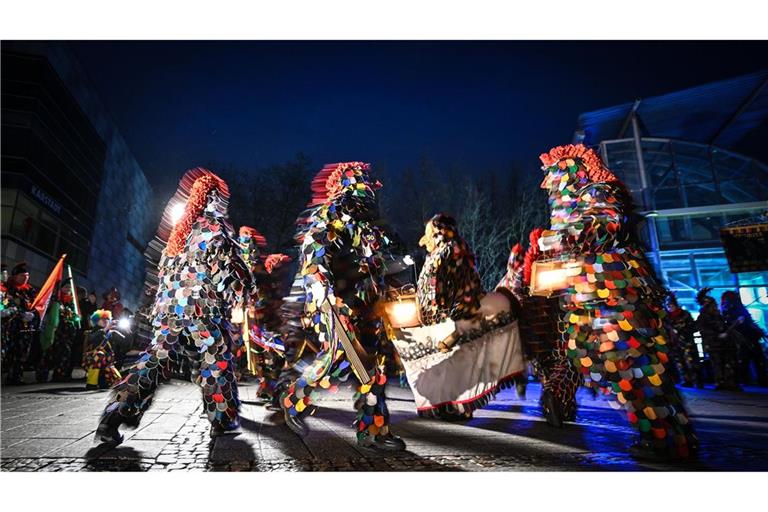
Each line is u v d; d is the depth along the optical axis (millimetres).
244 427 3516
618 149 14594
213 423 3115
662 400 2482
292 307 3117
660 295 2721
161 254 3324
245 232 5039
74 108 30609
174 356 2982
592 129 15508
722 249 13320
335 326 2646
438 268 3793
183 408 4680
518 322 4051
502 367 3938
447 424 3840
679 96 13500
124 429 3348
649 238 13906
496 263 23828
